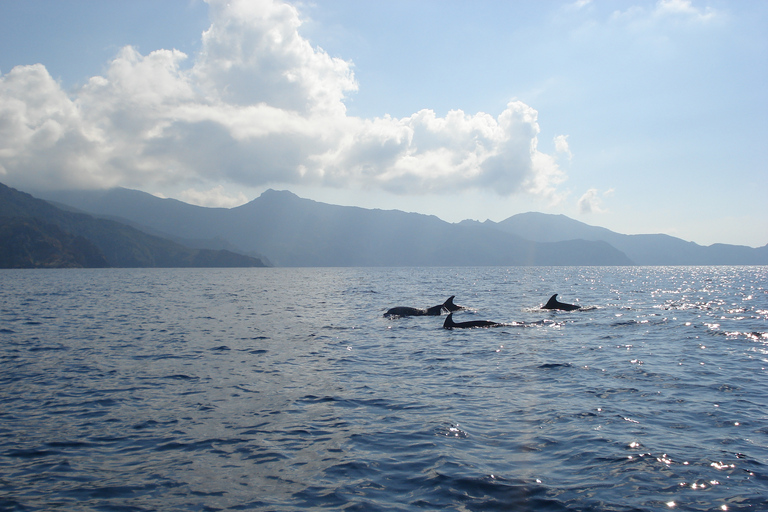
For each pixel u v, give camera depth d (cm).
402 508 721
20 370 1652
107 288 7625
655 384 1414
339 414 1169
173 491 787
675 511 696
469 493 763
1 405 1254
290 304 4425
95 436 1035
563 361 1752
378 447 959
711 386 1387
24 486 807
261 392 1370
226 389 1403
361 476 832
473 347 2069
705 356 1828
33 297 5444
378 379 1515
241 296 5659
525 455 909
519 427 1059
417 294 5678
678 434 1001
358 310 3794
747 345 2067
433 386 1422
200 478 834
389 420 1120
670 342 2150
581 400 1257
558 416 1127
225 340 2297
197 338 2362
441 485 791
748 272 18512
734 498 730
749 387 1374
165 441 1005
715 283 8719
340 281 10319
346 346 2120
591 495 748
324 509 721
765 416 1113
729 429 1029
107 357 1881
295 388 1412
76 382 1487
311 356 1894
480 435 1016
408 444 972
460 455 912
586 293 5772
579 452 913
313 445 975
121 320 3153
